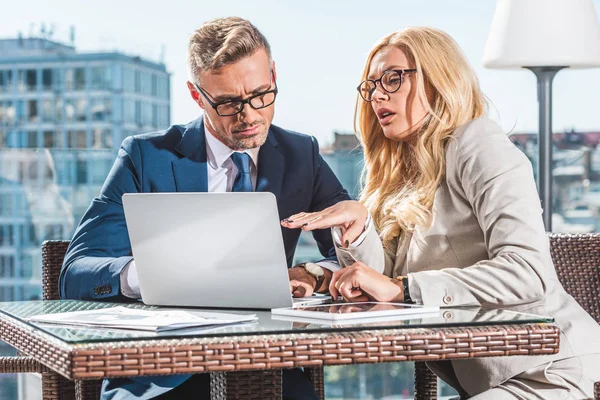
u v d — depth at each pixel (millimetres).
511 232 1884
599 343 1890
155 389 1867
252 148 2295
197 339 1373
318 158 2488
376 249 2076
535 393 1812
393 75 2168
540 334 1479
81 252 2174
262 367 1357
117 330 1453
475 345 1445
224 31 2184
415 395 2234
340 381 3711
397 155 2299
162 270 1825
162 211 1774
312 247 3078
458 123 2127
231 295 1782
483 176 1977
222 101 2184
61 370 1333
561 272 2279
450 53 2160
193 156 2346
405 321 1516
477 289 1784
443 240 2051
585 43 3158
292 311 1623
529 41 3154
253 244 1728
